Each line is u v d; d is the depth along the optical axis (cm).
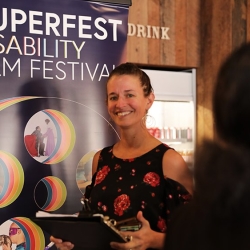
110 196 238
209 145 88
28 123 322
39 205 323
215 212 86
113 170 244
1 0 317
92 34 340
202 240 88
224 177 84
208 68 455
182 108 463
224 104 82
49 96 328
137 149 243
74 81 334
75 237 218
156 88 442
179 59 451
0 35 316
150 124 447
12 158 317
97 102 339
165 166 233
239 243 83
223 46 448
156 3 439
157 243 216
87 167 336
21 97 320
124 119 242
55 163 328
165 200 232
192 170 93
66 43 333
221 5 450
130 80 245
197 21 461
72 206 331
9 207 316
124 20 349
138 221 220
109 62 344
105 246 217
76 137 333
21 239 317
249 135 81
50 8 329
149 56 437
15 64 319
